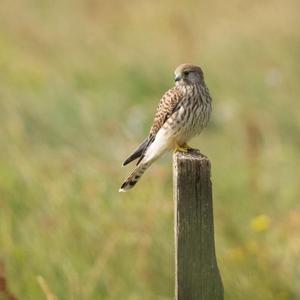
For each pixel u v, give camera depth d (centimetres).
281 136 1664
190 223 728
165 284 1082
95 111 1711
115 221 1140
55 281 1066
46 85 1928
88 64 2152
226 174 1478
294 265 1107
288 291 1062
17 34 2348
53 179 1242
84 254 1105
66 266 1078
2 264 1030
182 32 2277
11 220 1157
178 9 2542
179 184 726
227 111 1773
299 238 1167
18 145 1393
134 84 2002
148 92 2003
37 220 1157
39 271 1077
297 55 2098
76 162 1316
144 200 1188
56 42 2333
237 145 1605
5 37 2312
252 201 1332
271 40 2203
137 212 1159
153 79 2033
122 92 1975
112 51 2281
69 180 1230
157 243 1115
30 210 1185
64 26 2477
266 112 1761
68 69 2094
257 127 1588
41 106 1642
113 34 2508
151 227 1130
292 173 1484
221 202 1331
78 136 1497
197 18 2475
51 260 1092
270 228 1230
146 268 1088
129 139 1505
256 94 1920
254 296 1041
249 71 2048
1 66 2036
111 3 2741
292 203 1356
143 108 1809
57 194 1188
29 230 1143
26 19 2528
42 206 1184
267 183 1445
